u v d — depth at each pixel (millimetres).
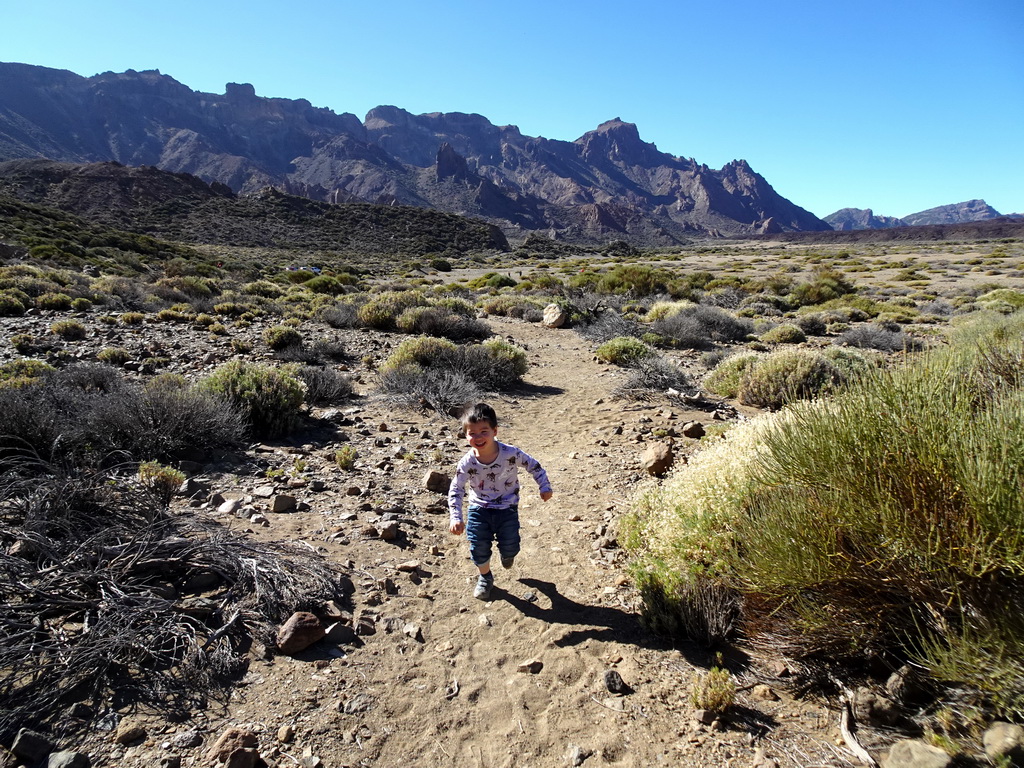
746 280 43125
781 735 2551
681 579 3471
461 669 3074
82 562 3305
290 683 2807
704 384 11883
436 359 11742
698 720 2674
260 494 5074
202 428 6125
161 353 12070
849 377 3551
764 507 3186
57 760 2238
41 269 27062
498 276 48000
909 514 2621
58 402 6199
